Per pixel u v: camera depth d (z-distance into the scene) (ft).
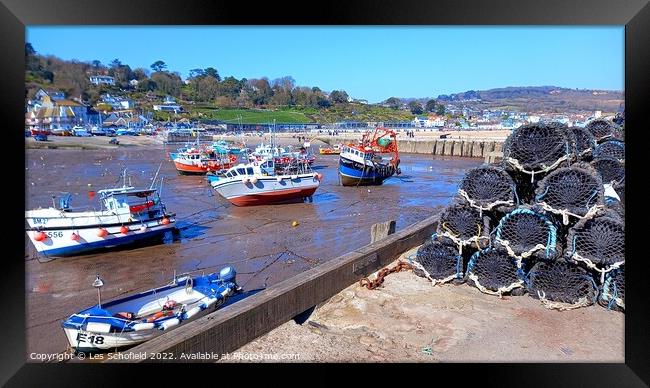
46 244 35.91
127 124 147.95
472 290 15.94
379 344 12.21
